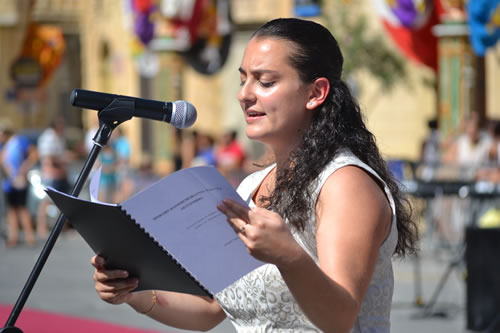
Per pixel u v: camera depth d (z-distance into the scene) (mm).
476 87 33969
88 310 18797
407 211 5824
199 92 60938
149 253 5234
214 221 4941
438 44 33250
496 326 16000
